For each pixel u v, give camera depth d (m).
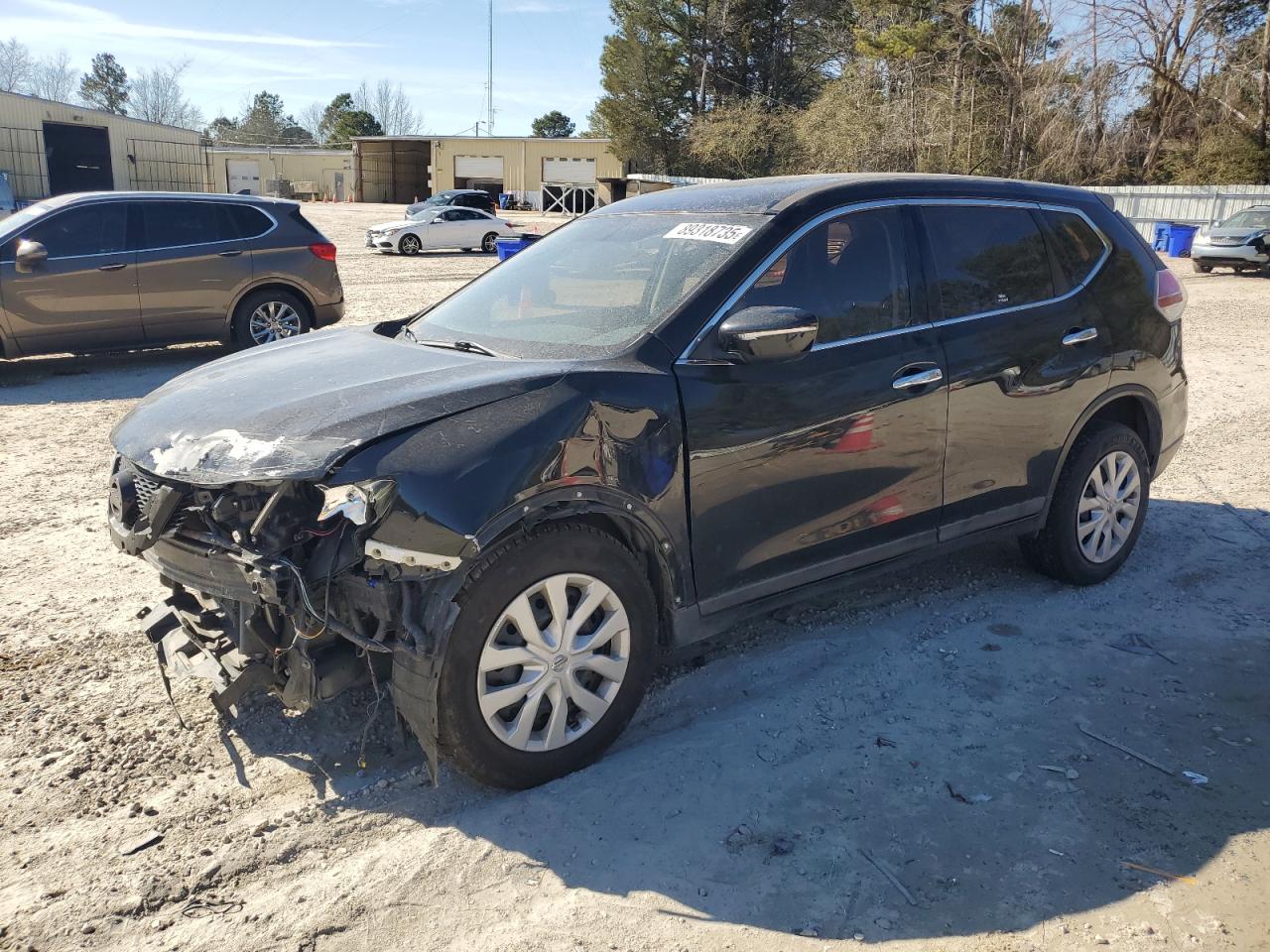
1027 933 2.45
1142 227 33.38
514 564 2.85
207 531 3.03
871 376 3.62
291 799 3.00
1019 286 4.18
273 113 122.12
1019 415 4.11
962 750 3.27
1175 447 4.92
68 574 4.72
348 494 2.69
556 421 2.93
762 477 3.38
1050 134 34.69
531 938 2.45
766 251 3.51
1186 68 34.62
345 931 2.48
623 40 54.84
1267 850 2.76
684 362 3.26
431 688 2.74
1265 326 13.66
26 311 8.95
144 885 2.62
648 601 3.20
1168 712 3.51
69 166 44.72
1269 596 4.53
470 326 3.87
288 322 10.34
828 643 4.05
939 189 4.07
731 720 3.45
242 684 2.99
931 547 4.00
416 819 2.91
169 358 10.76
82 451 6.90
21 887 2.62
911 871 2.68
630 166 58.00
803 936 2.45
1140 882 2.63
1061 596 4.52
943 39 38.00
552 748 3.04
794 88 55.22
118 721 3.42
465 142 62.72
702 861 2.73
